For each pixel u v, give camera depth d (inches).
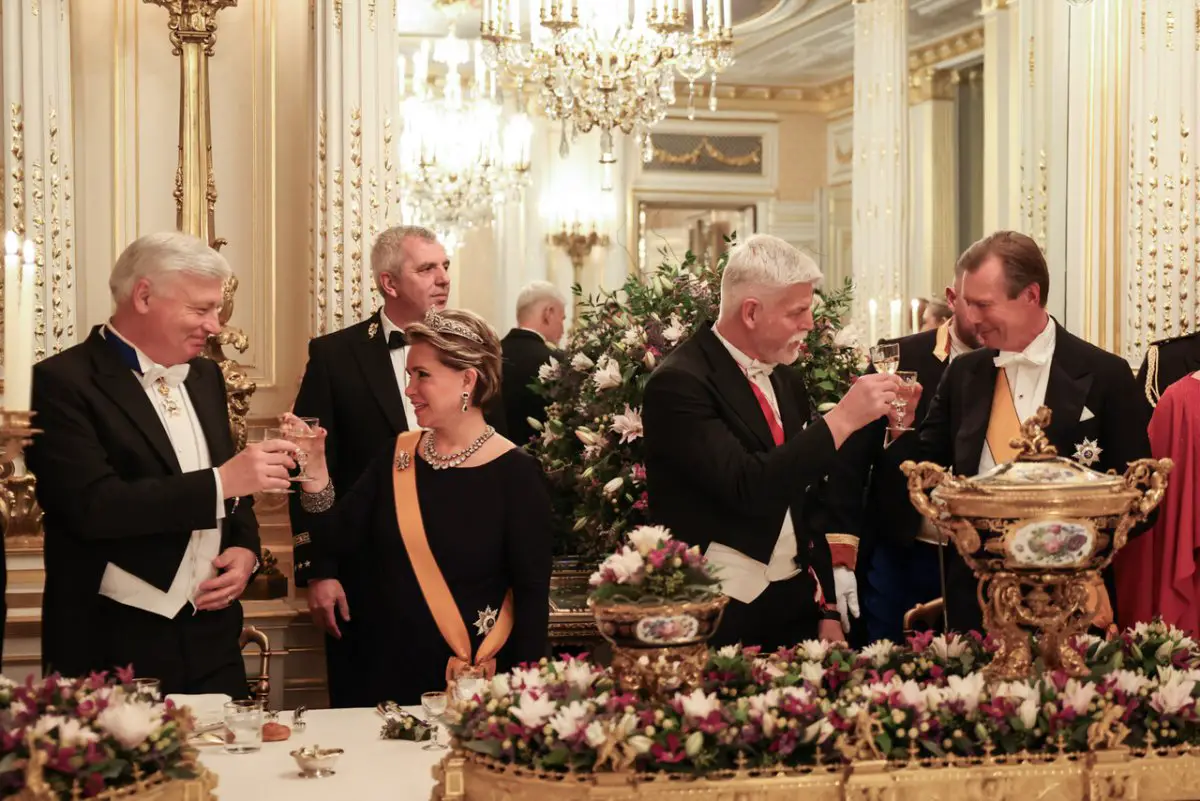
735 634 111.3
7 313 75.8
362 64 172.1
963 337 157.8
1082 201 202.4
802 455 104.2
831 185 550.9
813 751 73.8
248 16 179.6
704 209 545.6
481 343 111.7
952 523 81.5
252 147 179.9
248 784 80.9
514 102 482.0
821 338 156.3
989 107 397.1
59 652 113.5
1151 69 191.3
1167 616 134.4
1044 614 81.0
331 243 171.9
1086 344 125.2
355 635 132.3
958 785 74.0
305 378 149.4
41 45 165.6
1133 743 76.5
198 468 118.3
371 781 81.7
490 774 73.9
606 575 79.6
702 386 112.0
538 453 177.9
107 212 176.7
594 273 498.3
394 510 112.7
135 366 115.4
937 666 86.5
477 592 112.0
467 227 421.1
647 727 72.1
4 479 160.7
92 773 68.5
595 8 228.5
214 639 118.3
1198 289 191.5
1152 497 81.0
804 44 481.4
